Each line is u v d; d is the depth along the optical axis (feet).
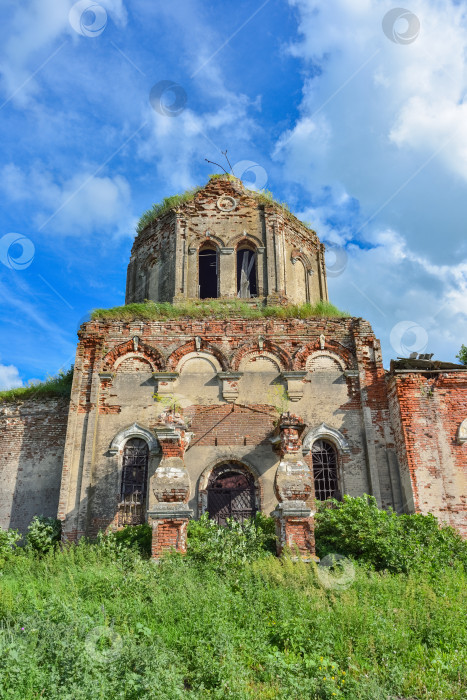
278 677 21.34
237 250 72.08
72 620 23.56
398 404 51.83
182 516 40.91
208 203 71.72
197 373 55.93
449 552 40.37
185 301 66.49
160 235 72.69
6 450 59.62
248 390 55.21
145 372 55.93
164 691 18.81
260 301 67.10
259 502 51.21
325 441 54.39
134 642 22.88
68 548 48.47
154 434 53.21
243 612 27.48
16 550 49.34
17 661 18.93
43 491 57.36
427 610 28.14
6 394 62.95
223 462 52.80
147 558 42.80
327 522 44.45
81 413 54.08
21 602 28.71
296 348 56.95
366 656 23.40
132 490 51.93
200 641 23.63
